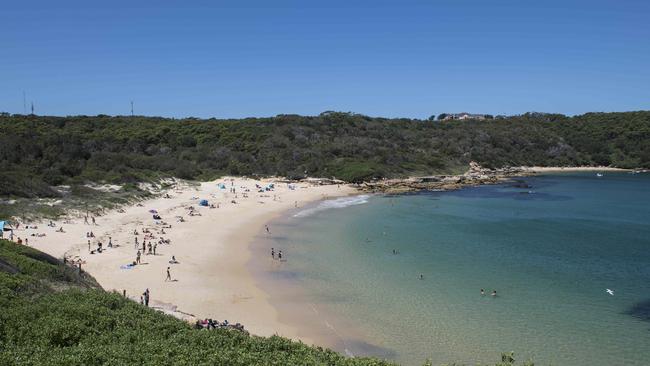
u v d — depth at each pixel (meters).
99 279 37.78
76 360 16.70
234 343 20.84
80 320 20.72
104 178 75.38
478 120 191.88
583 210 78.69
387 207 78.94
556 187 112.12
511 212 75.81
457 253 49.59
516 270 43.75
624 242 55.34
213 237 54.19
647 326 31.55
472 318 32.66
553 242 55.03
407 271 43.03
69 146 84.38
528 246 52.97
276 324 31.44
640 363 26.64
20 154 75.31
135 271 40.34
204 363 17.56
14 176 61.78
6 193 57.44
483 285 39.44
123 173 80.12
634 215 74.12
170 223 59.94
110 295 25.34
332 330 30.73
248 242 52.88
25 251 28.91
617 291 38.25
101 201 64.19
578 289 38.62
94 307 22.53
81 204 61.03
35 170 68.94
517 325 31.56
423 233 59.06
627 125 175.62
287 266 44.12
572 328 31.14
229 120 147.00
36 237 47.34
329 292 37.50
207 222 62.00
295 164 115.25
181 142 120.75
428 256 48.16
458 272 42.91
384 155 124.56
